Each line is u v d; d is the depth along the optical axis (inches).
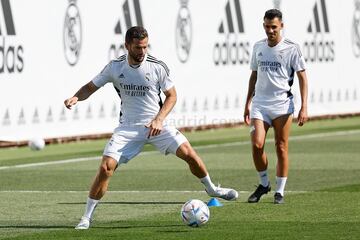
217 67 2817.4
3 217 1300.4
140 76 1205.7
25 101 2299.5
